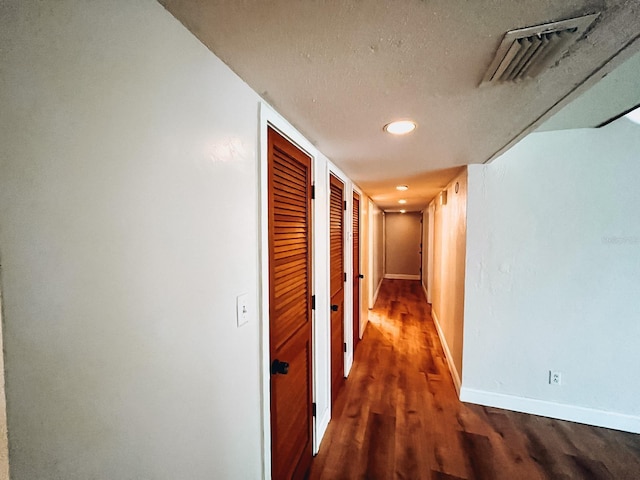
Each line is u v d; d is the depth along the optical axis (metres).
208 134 0.78
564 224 2.04
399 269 7.99
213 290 0.81
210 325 0.80
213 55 0.80
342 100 1.10
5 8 0.37
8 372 0.38
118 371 0.53
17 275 0.38
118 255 0.53
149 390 0.60
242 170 0.96
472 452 1.75
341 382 2.57
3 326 0.37
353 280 3.12
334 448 1.80
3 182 0.37
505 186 2.14
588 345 2.03
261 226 1.08
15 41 0.38
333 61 0.84
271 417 1.19
